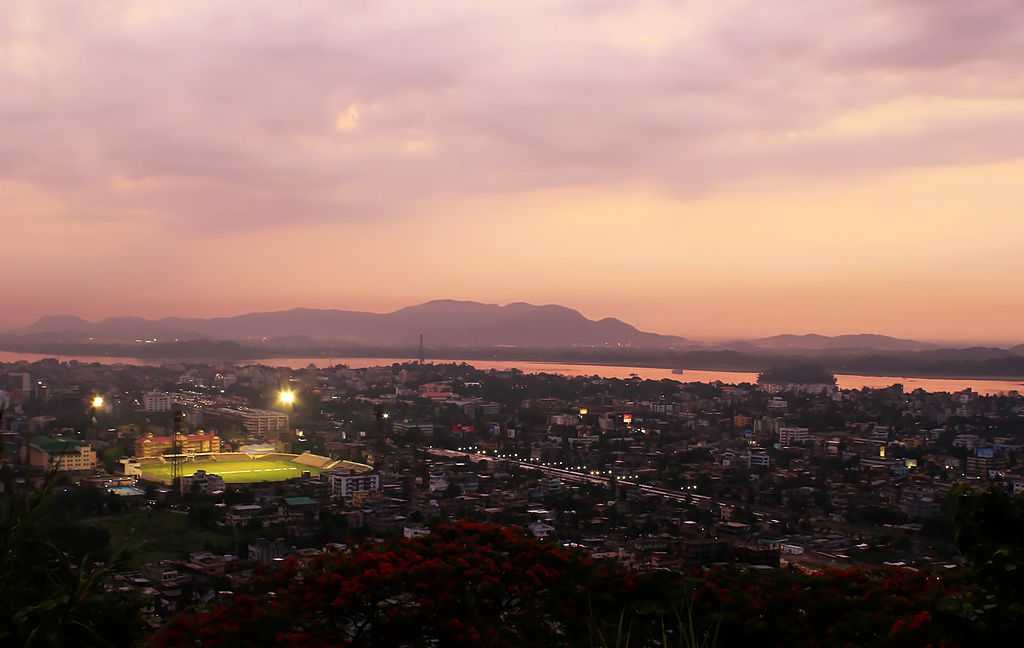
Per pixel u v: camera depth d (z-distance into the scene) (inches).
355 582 352.2
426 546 392.5
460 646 351.9
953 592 340.5
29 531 283.1
